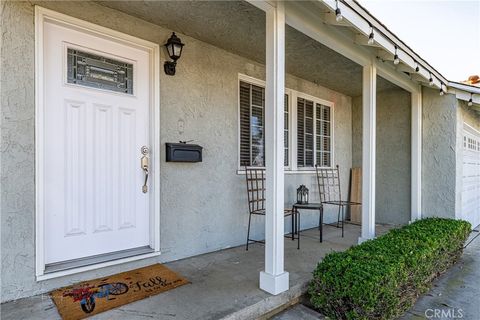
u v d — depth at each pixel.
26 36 2.26
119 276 2.68
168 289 2.44
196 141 3.42
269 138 2.48
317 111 5.41
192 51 3.39
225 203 3.73
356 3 2.63
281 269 2.46
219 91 3.68
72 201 2.58
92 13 2.61
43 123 2.38
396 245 2.98
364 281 2.15
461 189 5.07
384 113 5.70
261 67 4.24
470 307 2.68
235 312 2.09
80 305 2.13
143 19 2.94
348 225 5.47
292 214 4.22
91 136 2.69
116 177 2.85
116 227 2.85
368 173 3.75
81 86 2.62
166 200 3.14
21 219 2.24
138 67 2.99
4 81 2.17
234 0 2.59
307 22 2.73
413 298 2.65
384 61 3.91
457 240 3.86
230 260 3.23
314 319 2.35
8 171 2.19
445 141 4.83
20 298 2.22
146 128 3.05
